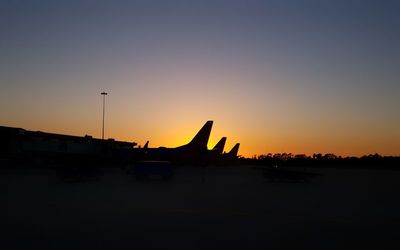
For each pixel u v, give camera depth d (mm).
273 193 39969
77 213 23453
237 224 20484
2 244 15320
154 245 15383
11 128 73188
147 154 79062
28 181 50469
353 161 191625
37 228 18641
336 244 16000
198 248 14992
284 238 17031
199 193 38062
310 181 64875
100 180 56250
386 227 20109
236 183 55781
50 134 85562
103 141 92125
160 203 28953
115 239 16391
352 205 30109
